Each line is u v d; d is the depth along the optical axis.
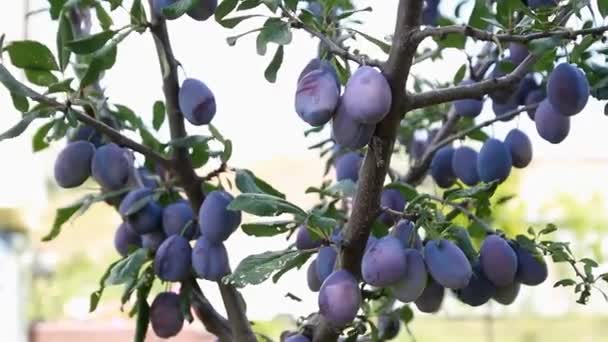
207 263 1.14
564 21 1.08
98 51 1.06
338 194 1.19
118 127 1.28
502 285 1.07
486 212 1.19
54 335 2.56
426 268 1.01
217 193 1.14
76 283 3.58
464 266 0.99
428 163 1.32
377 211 1.00
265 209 1.02
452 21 1.32
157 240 1.23
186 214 1.20
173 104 1.17
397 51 0.95
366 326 1.29
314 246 1.15
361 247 1.02
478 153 1.26
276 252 1.03
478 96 1.02
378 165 0.97
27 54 1.09
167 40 1.13
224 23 1.05
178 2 1.02
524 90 1.22
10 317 2.85
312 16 1.08
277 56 1.10
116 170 1.17
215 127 1.24
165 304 1.21
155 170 1.30
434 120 1.44
